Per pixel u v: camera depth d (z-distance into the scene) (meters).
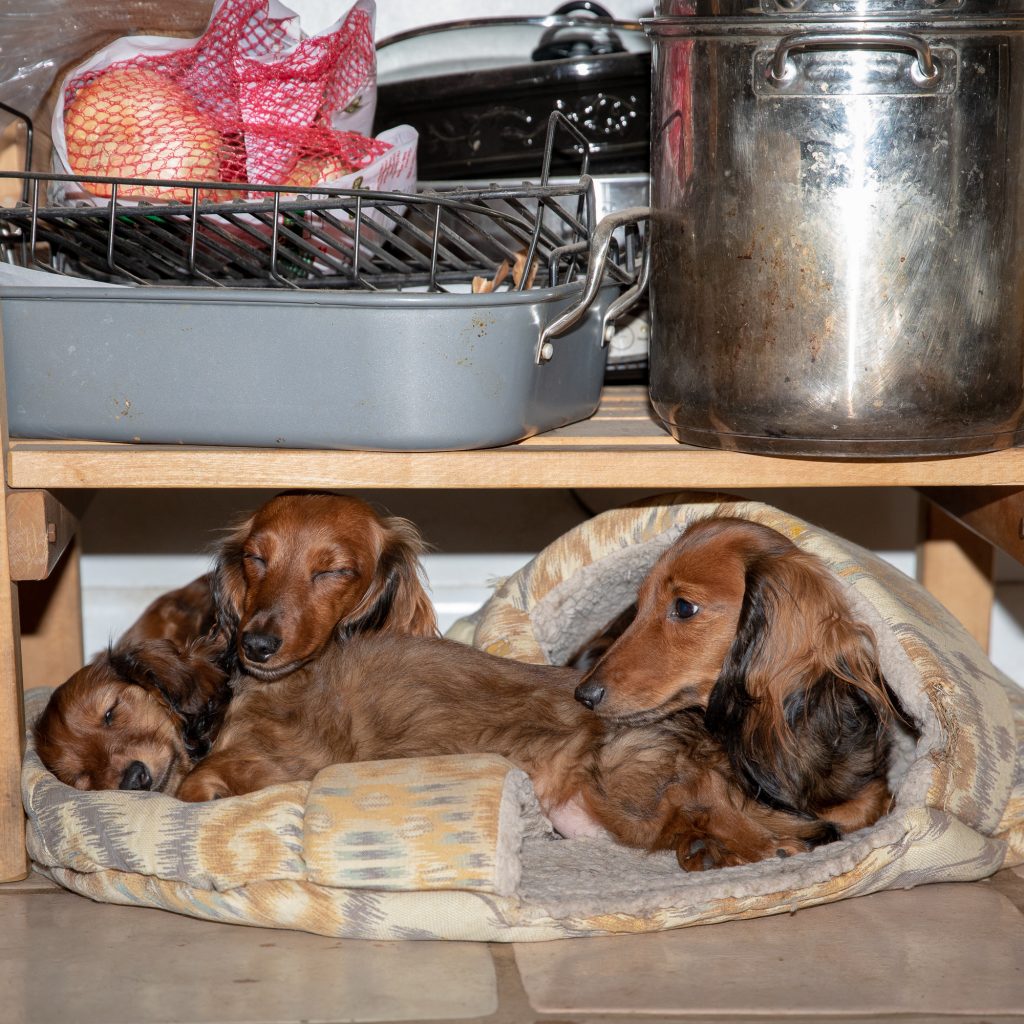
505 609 2.19
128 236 2.04
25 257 2.11
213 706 1.98
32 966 1.54
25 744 1.87
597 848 1.76
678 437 1.82
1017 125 1.61
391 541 2.05
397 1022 1.40
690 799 1.73
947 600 2.70
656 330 1.82
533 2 2.80
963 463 1.78
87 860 1.66
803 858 1.59
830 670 1.75
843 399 1.63
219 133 1.94
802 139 1.58
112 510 2.82
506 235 2.25
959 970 1.51
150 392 1.71
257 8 1.98
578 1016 1.41
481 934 1.55
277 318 1.64
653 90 1.79
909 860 1.64
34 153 2.21
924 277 1.60
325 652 1.95
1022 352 1.69
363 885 1.54
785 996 1.45
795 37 1.54
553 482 1.75
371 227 2.03
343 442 1.69
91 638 2.86
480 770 1.58
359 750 1.84
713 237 1.67
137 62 1.96
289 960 1.55
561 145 2.27
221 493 2.84
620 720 1.75
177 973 1.52
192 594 2.46
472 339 1.64
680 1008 1.43
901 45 1.54
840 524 2.92
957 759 1.68
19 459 1.71
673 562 1.79
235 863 1.58
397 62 2.78
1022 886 1.75
